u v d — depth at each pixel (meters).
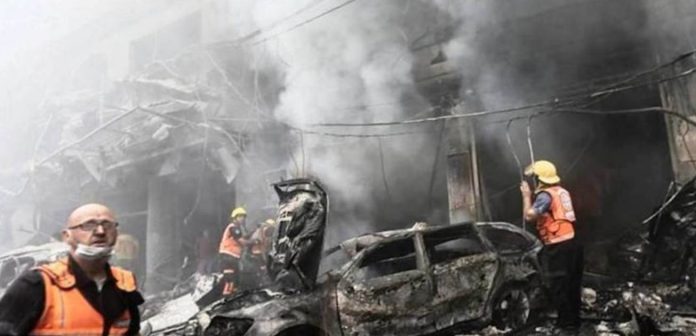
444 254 6.72
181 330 6.03
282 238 6.12
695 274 6.52
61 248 9.43
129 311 2.27
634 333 5.32
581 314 6.27
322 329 5.06
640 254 7.75
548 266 5.82
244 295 5.24
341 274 5.36
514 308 6.16
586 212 10.55
